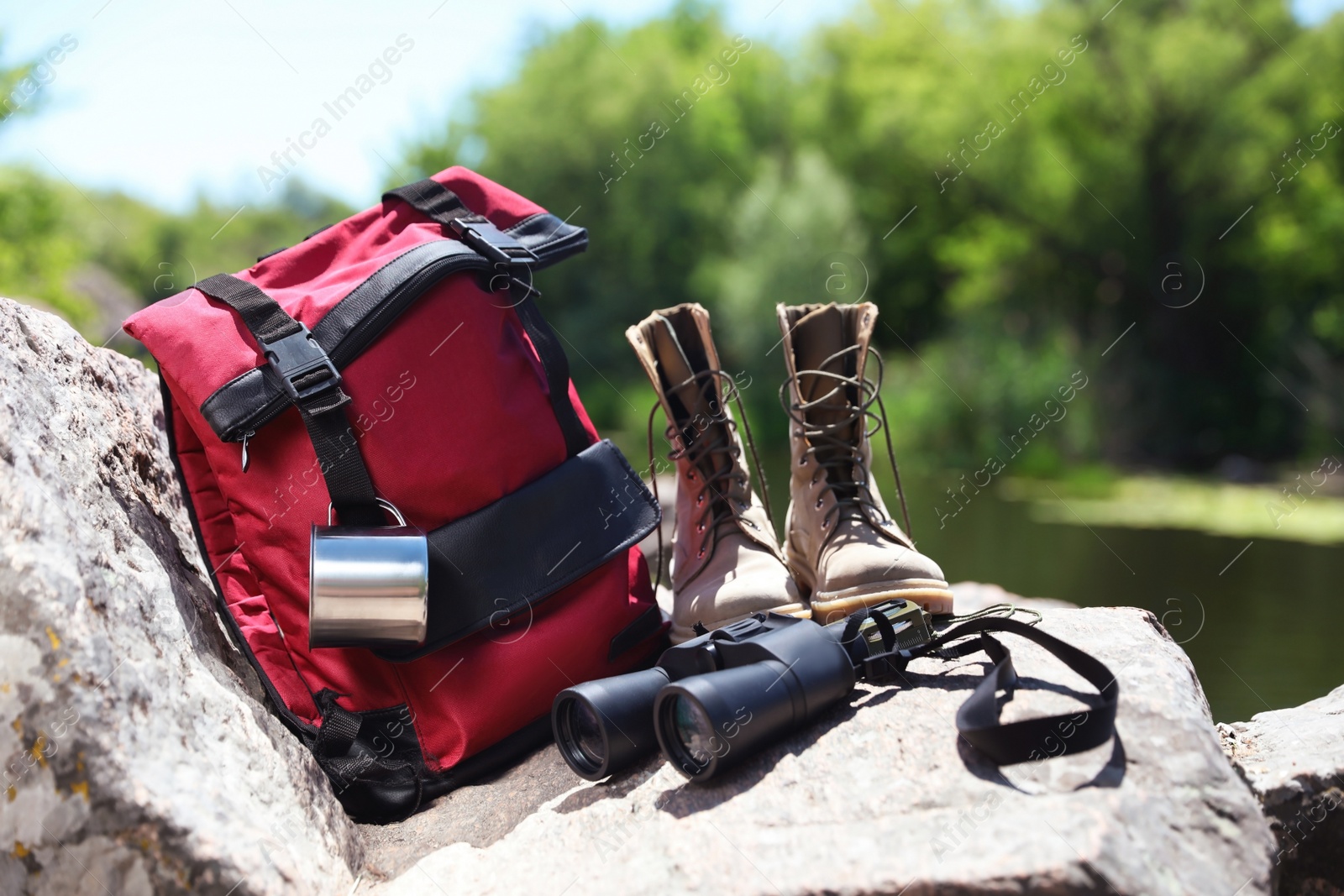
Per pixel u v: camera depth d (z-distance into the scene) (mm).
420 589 1091
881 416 1457
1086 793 864
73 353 1278
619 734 1024
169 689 942
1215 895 793
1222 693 2266
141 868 818
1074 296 13781
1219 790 884
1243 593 3764
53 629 860
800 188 15812
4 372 1036
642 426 13711
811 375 1505
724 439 1503
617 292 18547
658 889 839
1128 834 817
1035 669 1098
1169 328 12617
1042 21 14172
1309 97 12266
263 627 1236
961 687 1091
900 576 1321
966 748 959
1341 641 2883
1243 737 1311
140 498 1232
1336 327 11406
